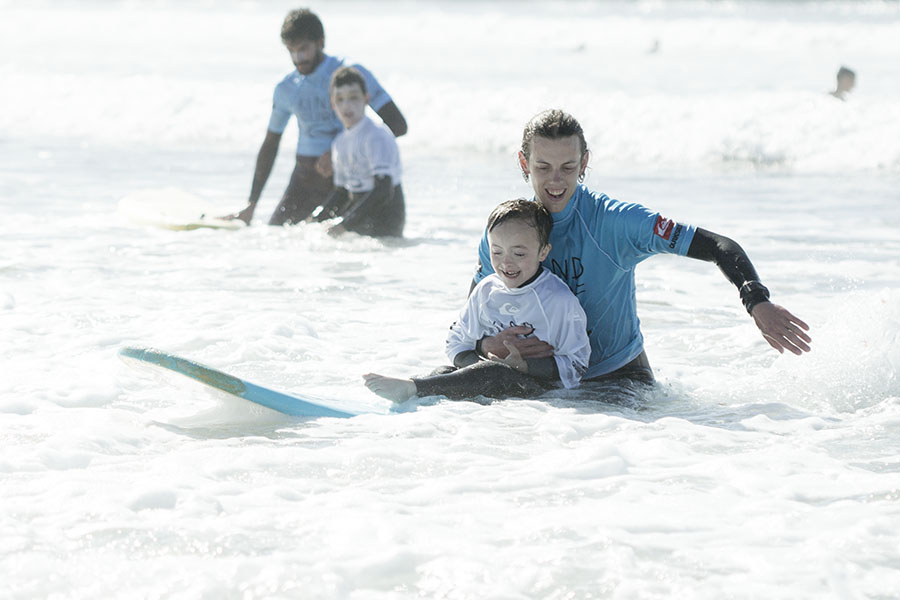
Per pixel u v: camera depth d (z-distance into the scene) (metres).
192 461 12.27
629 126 54.19
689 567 9.41
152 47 101.06
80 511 10.60
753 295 13.95
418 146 56.00
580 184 15.77
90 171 44.66
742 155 50.12
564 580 9.19
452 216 35.22
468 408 14.85
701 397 15.69
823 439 13.38
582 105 57.47
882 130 50.28
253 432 13.64
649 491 11.38
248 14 135.62
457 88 62.38
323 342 18.84
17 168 45.03
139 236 30.16
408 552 9.70
